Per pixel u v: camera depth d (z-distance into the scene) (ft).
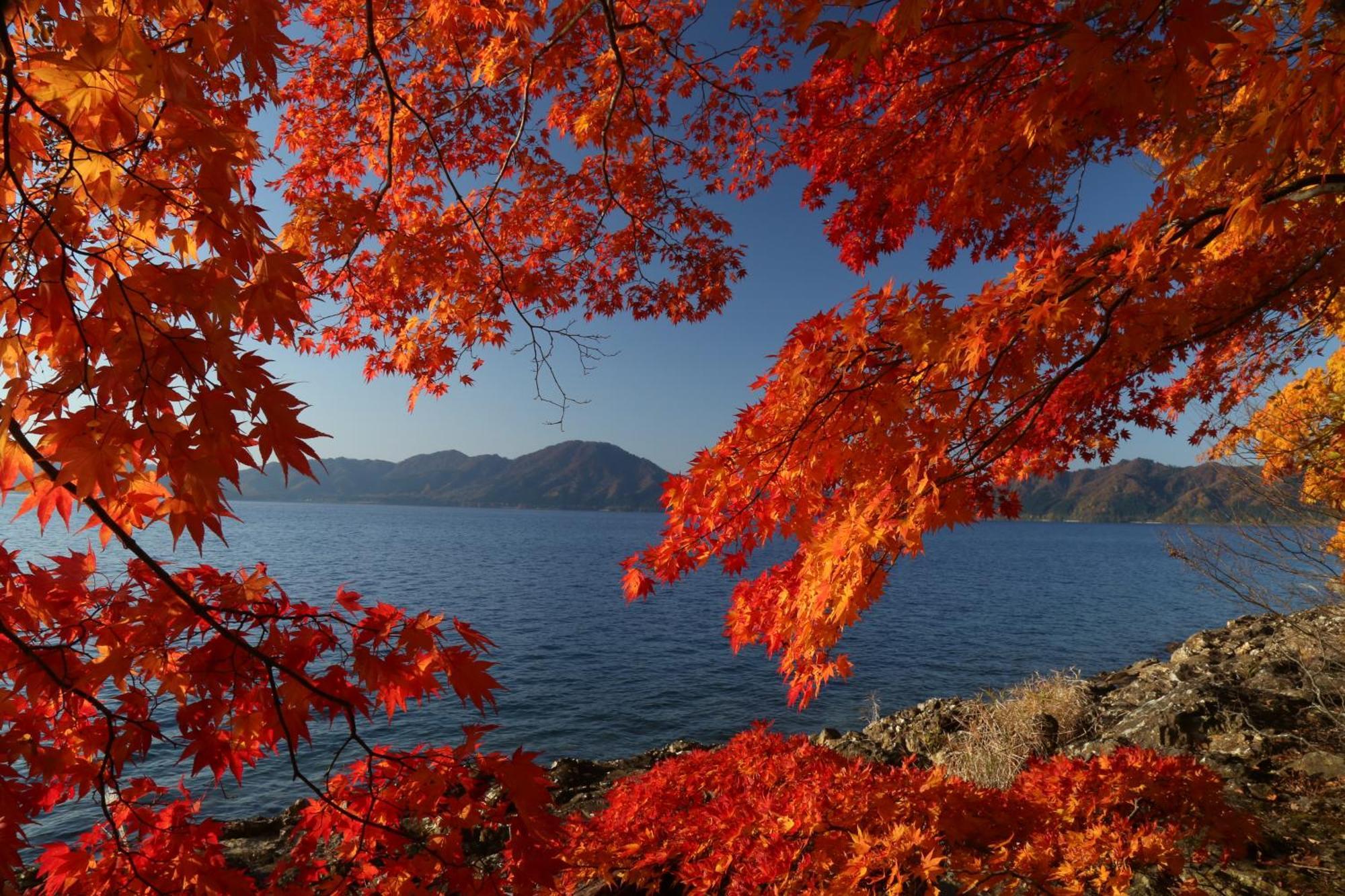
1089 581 190.29
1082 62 6.17
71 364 4.36
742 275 20.40
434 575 181.78
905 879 8.81
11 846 5.49
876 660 79.25
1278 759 17.66
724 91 16.25
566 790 24.61
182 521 4.51
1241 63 7.23
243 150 4.78
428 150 17.40
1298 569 19.20
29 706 6.01
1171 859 9.48
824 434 9.39
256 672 6.04
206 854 6.72
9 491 5.07
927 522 8.54
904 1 5.94
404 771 7.27
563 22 13.89
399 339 17.97
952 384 8.90
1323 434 18.31
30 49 4.60
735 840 10.02
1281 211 7.70
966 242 15.61
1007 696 30.12
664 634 103.24
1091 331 8.75
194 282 4.42
